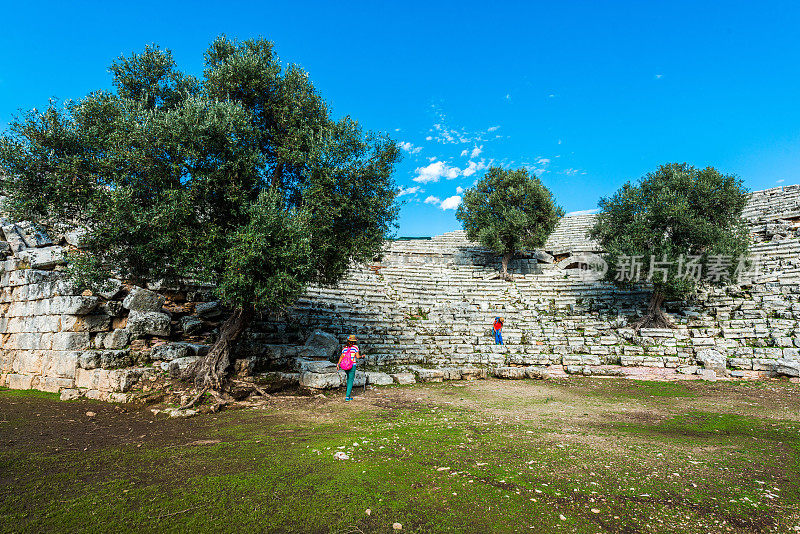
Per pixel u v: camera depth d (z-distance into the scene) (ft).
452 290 86.99
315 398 38.58
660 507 15.56
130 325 40.70
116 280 44.27
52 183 33.53
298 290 35.06
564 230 118.32
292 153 37.99
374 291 81.20
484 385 49.24
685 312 69.05
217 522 13.78
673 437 26.58
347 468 19.25
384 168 41.29
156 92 40.60
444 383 50.44
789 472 19.89
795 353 53.42
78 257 36.91
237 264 32.12
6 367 45.37
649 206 67.41
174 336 45.09
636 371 55.42
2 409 32.12
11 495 15.94
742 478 18.85
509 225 93.56
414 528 13.57
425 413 33.47
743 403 38.91
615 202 74.23
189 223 34.58
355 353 39.40
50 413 30.91
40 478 17.79
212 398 34.42
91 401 34.45
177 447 22.62
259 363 45.14
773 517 14.88
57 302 39.96
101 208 33.42
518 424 29.91
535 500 15.98
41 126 33.88
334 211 37.76
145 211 32.83
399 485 17.29
